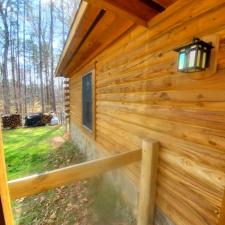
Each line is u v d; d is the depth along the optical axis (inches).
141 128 88.7
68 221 111.1
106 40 123.3
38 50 892.6
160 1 64.6
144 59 84.6
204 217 54.7
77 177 62.7
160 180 75.0
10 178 178.1
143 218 78.7
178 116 64.0
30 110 854.5
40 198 137.7
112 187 132.4
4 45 733.3
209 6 51.3
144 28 83.9
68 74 323.9
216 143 50.2
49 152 257.3
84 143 220.7
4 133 406.0
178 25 62.7
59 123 546.9
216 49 49.4
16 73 878.4
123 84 107.9
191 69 52.1
